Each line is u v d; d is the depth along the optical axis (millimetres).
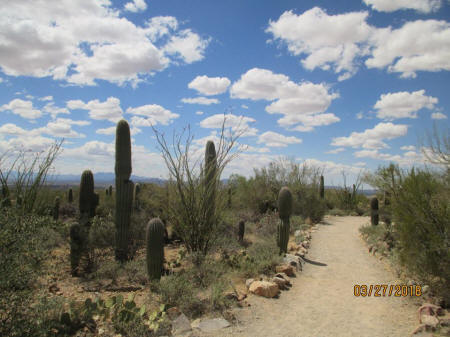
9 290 3521
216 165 7777
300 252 9016
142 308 4516
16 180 5469
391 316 4887
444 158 5492
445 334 4000
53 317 4484
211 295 5309
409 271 5660
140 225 9031
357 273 7422
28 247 3783
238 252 8094
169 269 6926
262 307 5289
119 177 8164
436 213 5094
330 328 4562
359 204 21828
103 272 6750
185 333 4301
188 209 7578
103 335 4215
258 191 16547
